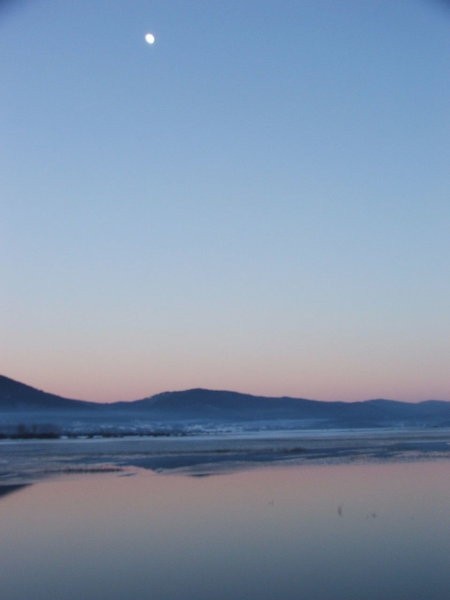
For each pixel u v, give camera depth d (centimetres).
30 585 1112
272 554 1300
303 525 1586
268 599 1023
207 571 1184
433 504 1873
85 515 1758
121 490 2256
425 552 1299
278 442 6419
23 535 1508
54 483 2502
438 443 5556
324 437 8119
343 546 1357
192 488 2286
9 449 5656
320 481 2448
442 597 1020
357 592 1051
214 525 1603
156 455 4291
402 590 1057
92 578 1149
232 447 5338
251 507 1858
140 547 1375
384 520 1633
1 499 2055
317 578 1130
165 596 1047
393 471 2819
